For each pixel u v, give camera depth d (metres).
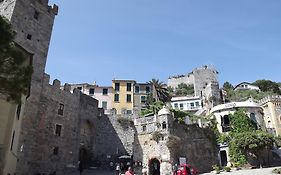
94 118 51.84
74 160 44.09
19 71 15.69
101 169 47.22
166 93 84.56
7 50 14.88
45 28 44.62
